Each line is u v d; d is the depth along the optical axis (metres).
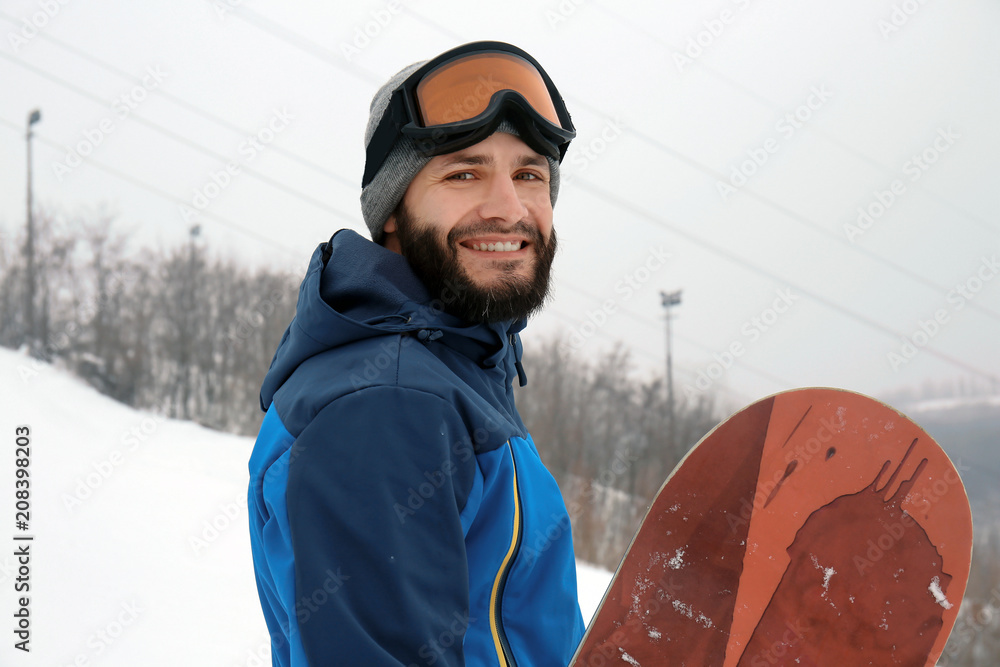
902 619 0.99
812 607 0.97
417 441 0.72
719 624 0.94
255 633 4.09
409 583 0.66
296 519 0.69
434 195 0.91
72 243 26.75
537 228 0.95
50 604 3.98
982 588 25.52
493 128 0.89
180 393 25.86
